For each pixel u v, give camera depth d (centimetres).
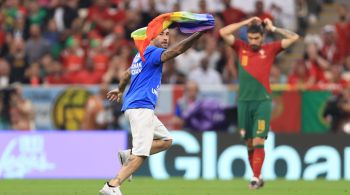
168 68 5431
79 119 5003
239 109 3578
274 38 5953
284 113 4828
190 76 5497
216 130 4900
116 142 4747
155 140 2647
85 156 4759
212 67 5609
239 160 4609
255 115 3534
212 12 6116
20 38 6175
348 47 5825
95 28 6122
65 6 6325
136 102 2527
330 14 6394
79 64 5775
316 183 4100
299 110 4825
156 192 3281
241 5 6294
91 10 6206
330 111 4806
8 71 5803
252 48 3531
